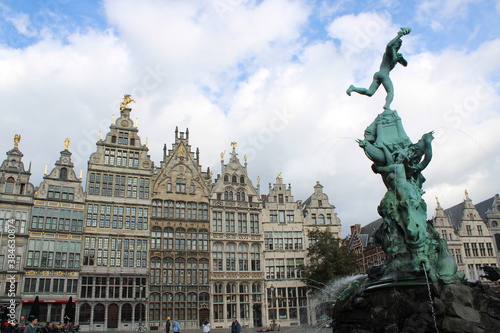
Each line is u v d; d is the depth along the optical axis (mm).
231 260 65812
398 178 24531
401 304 20422
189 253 63375
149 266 60438
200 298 62188
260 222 69312
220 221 67125
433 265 21703
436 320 19312
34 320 21984
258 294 66000
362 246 87312
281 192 73062
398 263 22703
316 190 75125
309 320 65938
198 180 67812
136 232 61219
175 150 67938
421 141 25812
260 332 51594
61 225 57500
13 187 56219
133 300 57969
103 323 55906
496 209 79250
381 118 27188
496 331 18266
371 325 21438
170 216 64438
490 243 76562
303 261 69625
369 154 25703
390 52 28344
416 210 23422
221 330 57656
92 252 58188
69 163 60219
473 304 19344
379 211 25031
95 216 59812
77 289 55844
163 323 59000
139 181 63750
